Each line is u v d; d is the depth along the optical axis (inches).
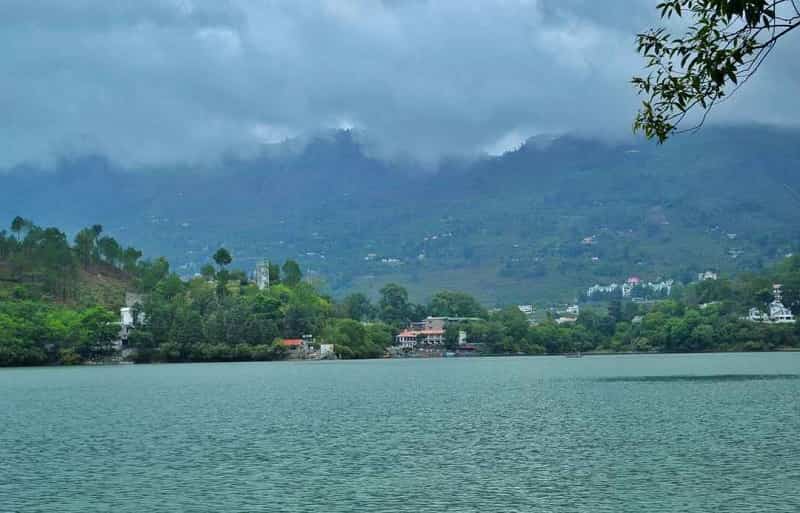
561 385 6811.0
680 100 928.9
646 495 2311.8
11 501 2354.8
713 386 6294.3
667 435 3474.4
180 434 3752.5
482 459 2947.8
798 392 5575.8
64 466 2906.0
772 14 818.2
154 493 2442.2
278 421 4261.8
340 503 2282.2
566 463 2837.1
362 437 3577.8
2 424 4232.3
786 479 2486.5
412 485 2501.2
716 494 2305.6
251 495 2397.9
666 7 899.4
